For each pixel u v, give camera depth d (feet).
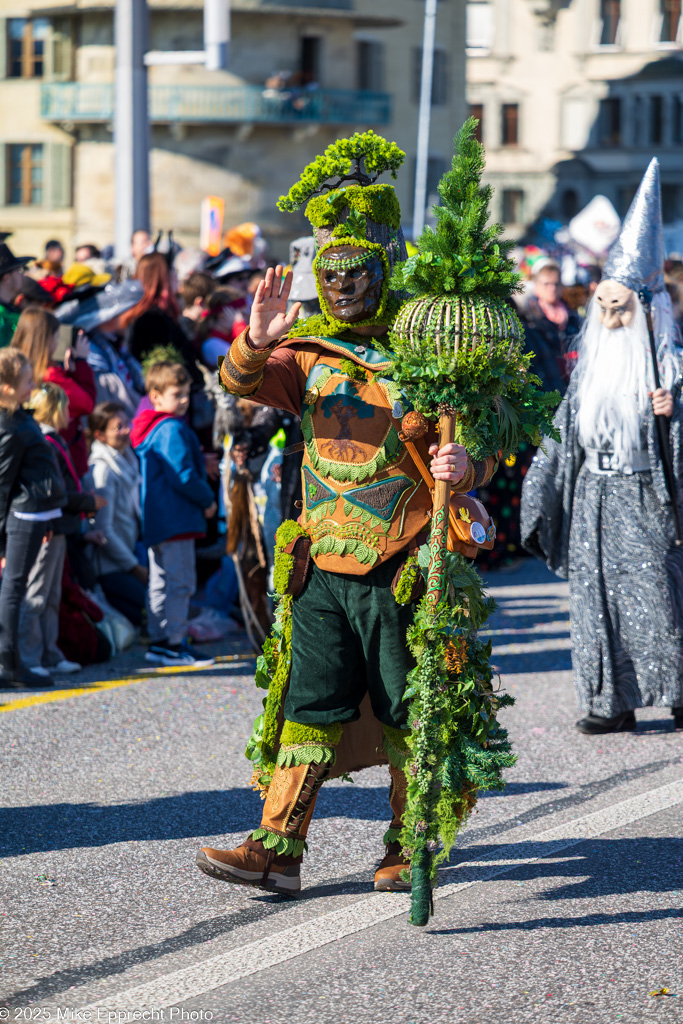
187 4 166.20
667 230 155.63
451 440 18.42
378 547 18.81
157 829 23.31
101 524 39.11
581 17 276.00
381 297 19.36
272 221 180.04
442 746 18.42
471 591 18.92
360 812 24.39
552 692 33.27
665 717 31.27
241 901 20.16
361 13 180.86
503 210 285.23
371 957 18.12
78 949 18.35
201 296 45.42
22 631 33.04
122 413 39.81
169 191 176.55
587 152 279.28
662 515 28.73
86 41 181.16
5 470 30.83
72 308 42.93
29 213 190.90
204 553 42.39
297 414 19.66
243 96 173.58
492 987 17.20
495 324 18.21
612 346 28.91
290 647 19.66
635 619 28.86
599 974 17.60
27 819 23.72
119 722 30.14
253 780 20.57
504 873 21.31
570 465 29.55
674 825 23.53
